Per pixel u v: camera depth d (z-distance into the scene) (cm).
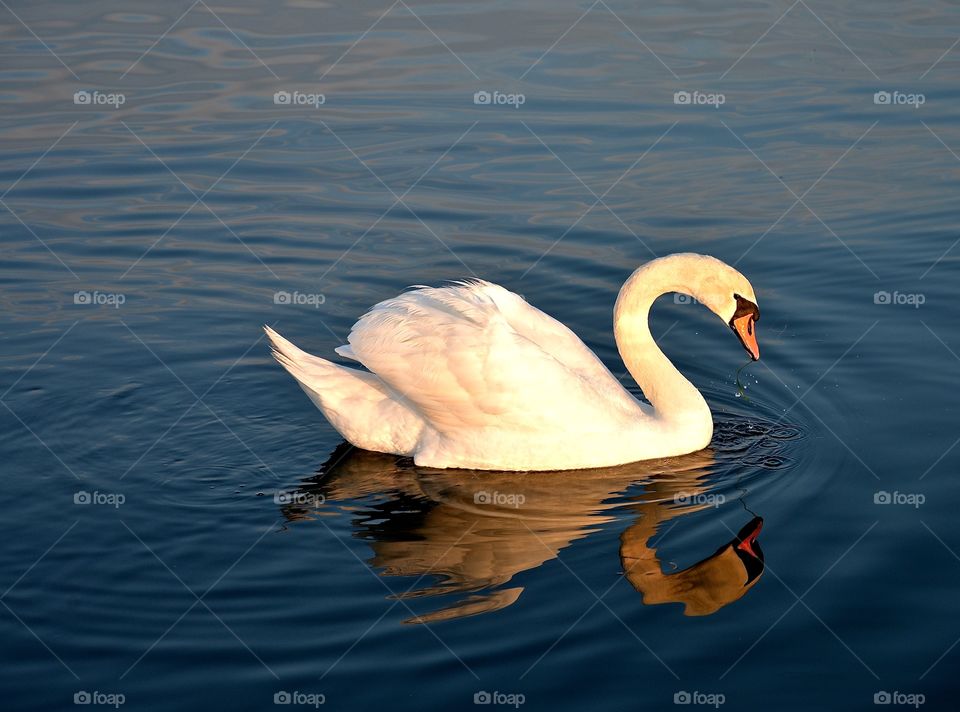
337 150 1411
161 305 1098
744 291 866
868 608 647
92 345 1022
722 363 1000
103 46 1733
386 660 611
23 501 782
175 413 920
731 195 1283
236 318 1079
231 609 662
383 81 1598
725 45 1709
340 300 1111
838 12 1858
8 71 1628
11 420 896
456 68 1634
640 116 1478
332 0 1942
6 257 1169
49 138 1433
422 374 834
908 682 586
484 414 835
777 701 574
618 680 592
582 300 1104
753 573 688
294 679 596
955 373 937
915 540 712
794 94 1533
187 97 1556
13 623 648
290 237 1220
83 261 1169
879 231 1201
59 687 593
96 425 895
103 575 696
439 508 786
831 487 785
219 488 809
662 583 681
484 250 1189
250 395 954
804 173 1328
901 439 843
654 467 844
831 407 900
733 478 815
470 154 1396
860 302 1070
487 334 830
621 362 1019
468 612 655
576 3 1919
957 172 1323
